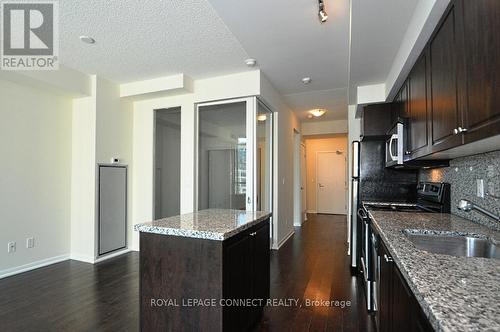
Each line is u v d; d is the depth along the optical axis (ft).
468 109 3.91
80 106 12.26
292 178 17.80
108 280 9.71
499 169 5.05
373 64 8.73
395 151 8.13
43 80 10.22
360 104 10.94
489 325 1.96
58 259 11.87
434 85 5.40
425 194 8.53
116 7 6.98
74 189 12.34
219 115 12.60
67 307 7.73
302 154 22.93
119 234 13.02
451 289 2.59
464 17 4.04
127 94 12.88
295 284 9.48
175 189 13.35
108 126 12.50
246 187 11.97
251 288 6.74
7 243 10.21
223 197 12.48
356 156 11.00
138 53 9.69
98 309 7.61
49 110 11.60
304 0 6.46
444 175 7.81
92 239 11.83
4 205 10.14
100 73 11.68
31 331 6.57
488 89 3.36
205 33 8.33
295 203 21.07
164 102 13.21
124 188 13.33
